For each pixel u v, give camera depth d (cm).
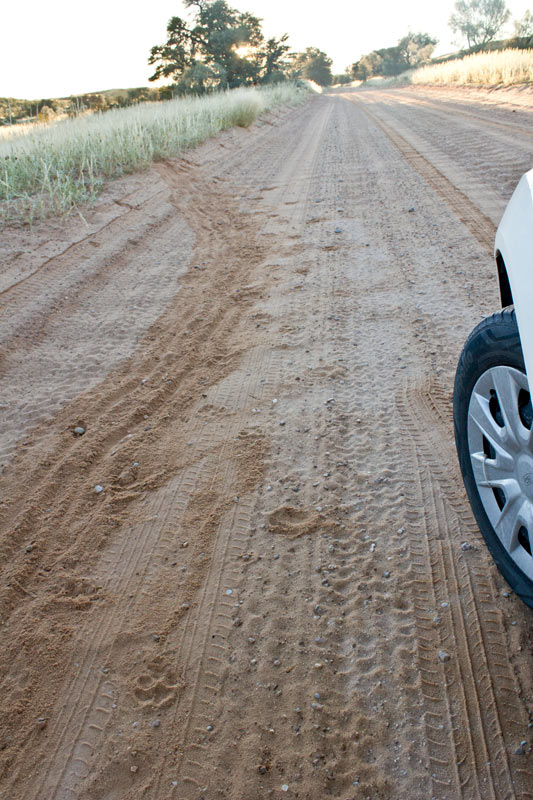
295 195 1067
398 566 262
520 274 191
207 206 1033
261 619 243
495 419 221
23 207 880
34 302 604
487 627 229
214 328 541
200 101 2408
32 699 218
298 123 2566
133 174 1195
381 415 377
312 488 318
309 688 213
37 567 279
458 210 838
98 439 378
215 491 323
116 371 469
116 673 225
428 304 539
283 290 619
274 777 186
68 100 3778
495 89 2598
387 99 3562
